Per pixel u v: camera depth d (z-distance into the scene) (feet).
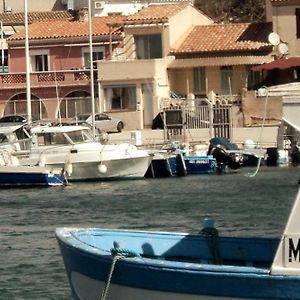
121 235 90.63
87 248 84.43
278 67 324.39
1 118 325.01
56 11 436.76
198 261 90.79
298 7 333.21
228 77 338.75
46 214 172.86
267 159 262.06
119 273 81.82
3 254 129.29
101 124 320.09
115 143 262.06
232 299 78.59
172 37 343.87
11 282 113.29
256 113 304.50
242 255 90.58
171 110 299.58
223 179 232.94
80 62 358.43
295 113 77.77
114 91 335.26
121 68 333.21
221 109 295.48
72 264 85.81
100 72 335.67
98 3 408.26
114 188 217.36
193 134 295.48
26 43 290.76
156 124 322.75
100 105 336.08
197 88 341.41
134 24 342.85
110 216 168.76
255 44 337.93
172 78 342.44
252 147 268.00
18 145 239.91
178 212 172.04
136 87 332.39
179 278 79.66
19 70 363.15
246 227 151.33
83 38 356.18
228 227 151.84
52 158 231.91
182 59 340.18
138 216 168.04
